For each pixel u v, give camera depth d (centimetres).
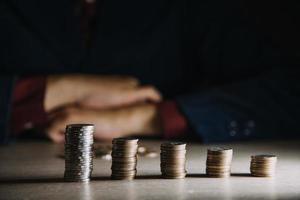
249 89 100
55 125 96
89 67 114
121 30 114
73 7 113
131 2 114
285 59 112
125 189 59
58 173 67
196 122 95
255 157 65
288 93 101
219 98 98
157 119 98
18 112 99
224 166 65
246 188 59
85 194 57
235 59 114
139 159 75
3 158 78
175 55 117
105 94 102
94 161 75
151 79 116
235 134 96
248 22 114
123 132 98
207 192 58
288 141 97
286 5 113
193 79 118
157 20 116
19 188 60
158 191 58
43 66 112
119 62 114
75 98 102
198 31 117
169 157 64
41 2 113
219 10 115
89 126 63
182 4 117
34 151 85
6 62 112
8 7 113
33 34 113
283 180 63
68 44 113
